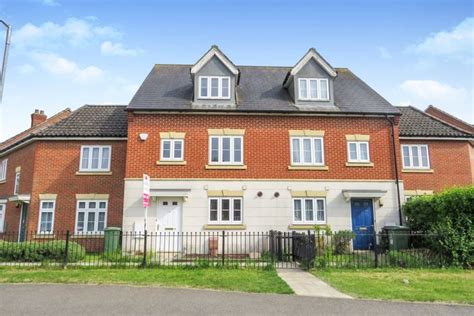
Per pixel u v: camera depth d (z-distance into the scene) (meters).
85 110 20.08
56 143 17.80
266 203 15.77
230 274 9.88
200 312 6.59
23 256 12.02
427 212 13.50
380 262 11.77
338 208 15.97
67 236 11.32
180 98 17.05
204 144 16.11
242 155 16.11
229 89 16.88
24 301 7.25
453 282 9.09
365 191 15.93
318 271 10.55
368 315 6.46
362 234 14.23
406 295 7.76
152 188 15.48
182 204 15.55
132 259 12.41
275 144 16.34
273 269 10.70
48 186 17.34
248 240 15.41
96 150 17.84
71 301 7.26
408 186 18.16
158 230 15.24
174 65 20.44
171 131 16.11
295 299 7.49
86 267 10.90
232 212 15.68
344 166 16.38
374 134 16.81
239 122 16.44
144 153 15.81
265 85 18.91
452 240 11.53
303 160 16.36
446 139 18.69
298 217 15.88
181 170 15.78
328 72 17.45
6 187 20.23
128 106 16.02
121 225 17.02
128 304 7.08
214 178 15.80
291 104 17.14
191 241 14.56
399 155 16.64
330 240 14.29
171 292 8.02
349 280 9.33
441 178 18.38
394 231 14.21
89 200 17.28
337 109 16.92
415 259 11.54
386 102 17.89
